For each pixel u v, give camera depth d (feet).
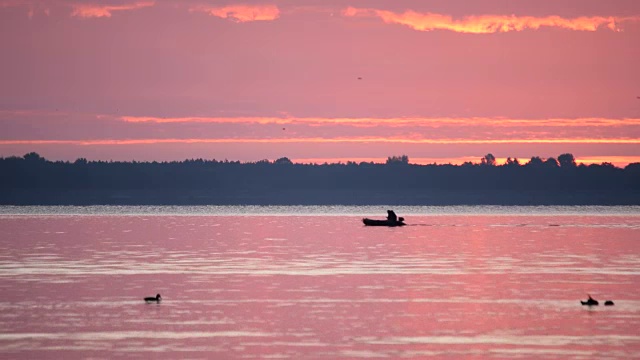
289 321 485.97
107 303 546.26
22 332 457.68
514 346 427.74
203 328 467.93
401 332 458.09
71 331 460.14
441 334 453.99
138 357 407.03
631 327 470.39
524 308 528.63
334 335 451.12
